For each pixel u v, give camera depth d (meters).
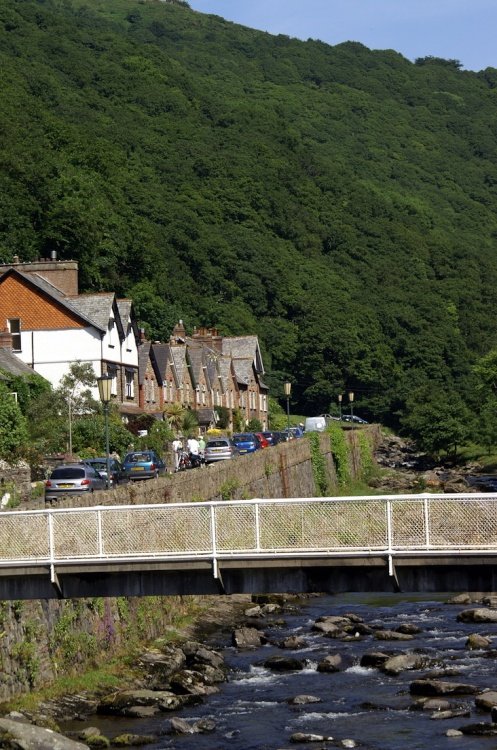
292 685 46.41
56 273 110.25
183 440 101.94
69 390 90.06
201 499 66.19
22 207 151.75
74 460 74.12
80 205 160.12
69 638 45.22
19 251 147.88
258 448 103.38
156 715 41.81
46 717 40.12
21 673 41.53
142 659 49.53
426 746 37.59
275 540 35.44
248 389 152.75
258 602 67.06
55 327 102.75
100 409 88.12
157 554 35.75
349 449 127.81
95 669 46.75
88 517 36.25
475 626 59.00
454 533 34.56
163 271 185.38
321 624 58.44
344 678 47.53
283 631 58.38
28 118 196.75
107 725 40.38
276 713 42.09
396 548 34.78
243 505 35.56
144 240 176.38
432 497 34.69
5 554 36.47
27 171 157.50
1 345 101.94
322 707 43.00
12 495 56.97
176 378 123.50
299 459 101.44
